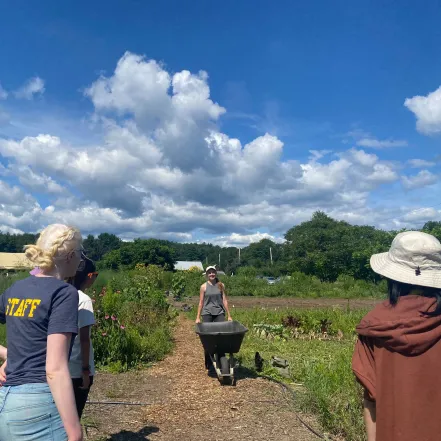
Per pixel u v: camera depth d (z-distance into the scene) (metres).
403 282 2.10
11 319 2.44
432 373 1.97
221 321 8.22
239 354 9.22
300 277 35.19
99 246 112.69
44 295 2.41
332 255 47.91
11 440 2.28
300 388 6.82
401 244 2.16
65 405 2.21
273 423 5.37
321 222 66.81
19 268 14.63
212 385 7.01
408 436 1.94
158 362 8.70
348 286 33.41
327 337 11.95
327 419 5.20
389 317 2.05
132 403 6.14
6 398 2.31
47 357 2.27
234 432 5.11
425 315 2.01
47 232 2.64
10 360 2.40
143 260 77.19
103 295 11.40
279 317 14.13
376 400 2.03
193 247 150.38
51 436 2.29
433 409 1.95
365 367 2.12
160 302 14.08
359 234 51.75
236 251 131.25
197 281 31.38
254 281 34.00
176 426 5.31
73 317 2.38
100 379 7.41
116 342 8.37
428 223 51.38
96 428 5.22
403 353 1.99
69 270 2.65
